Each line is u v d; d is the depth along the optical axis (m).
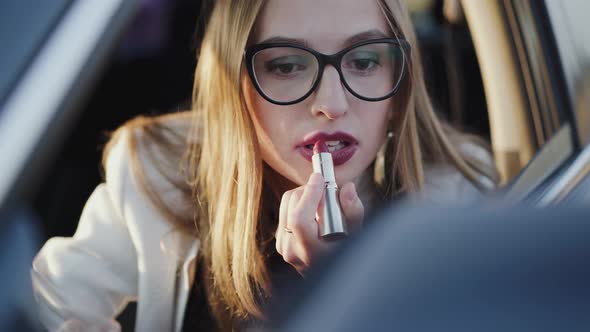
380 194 1.53
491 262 0.60
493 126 1.67
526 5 1.44
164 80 2.37
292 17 1.25
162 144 1.57
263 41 1.28
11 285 0.70
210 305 1.51
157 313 1.50
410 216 0.66
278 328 0.63
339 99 1.23
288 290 1.45
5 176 0.70
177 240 1.50
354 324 0.58
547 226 0.63
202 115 1.56
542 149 1.32
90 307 1.47
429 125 1.59
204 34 1.45
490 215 0.65
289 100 1.26
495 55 1.61
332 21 1.24
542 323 0.57
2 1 0.76
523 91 1.53
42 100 0.73
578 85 1.32
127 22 0.86
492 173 1.62
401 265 0.61
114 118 2.24
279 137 1.30
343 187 1.25
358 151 1.30
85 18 0.78
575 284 0.58
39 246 1.52
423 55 1.93
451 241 0.62
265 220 1.51
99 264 1.50
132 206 1.51
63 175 2.00
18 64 0.73
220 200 1.44
